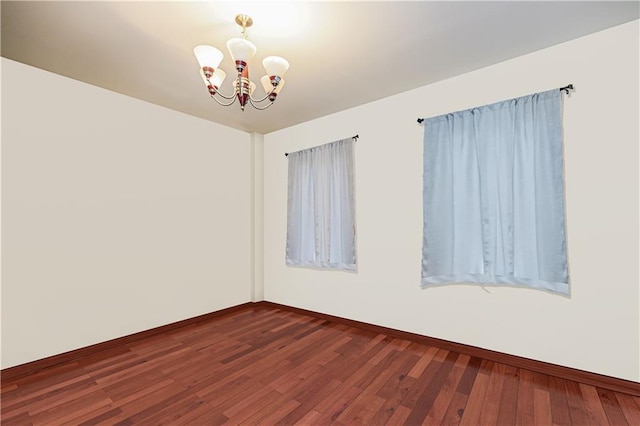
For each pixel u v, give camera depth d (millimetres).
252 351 2727
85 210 2686
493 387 2100
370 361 2512
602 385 2074
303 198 3895
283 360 2537
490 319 2535
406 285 3014
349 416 1803
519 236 2391
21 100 2348
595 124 2143
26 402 1944
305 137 3957
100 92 2795
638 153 2004
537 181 2318
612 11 1932
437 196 2795
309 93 3102
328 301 3646
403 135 3072
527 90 2408
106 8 1869
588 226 2154
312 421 1760
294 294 4020
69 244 2586
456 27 2084
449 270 2729
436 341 2797
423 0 1824
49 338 2459
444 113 2818
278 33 2125
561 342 2236
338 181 3557
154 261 3178
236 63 1802
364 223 3340
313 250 3822
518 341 2406
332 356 2613
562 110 2262
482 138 2576
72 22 1995
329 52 2369
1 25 2012
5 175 2275
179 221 3418
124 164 2955
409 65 2576
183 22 2008
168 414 1821
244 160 4223
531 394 2012
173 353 2691
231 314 3902
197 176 3621
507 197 2451
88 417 1793
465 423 1731
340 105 3420
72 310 2590
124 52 2352
